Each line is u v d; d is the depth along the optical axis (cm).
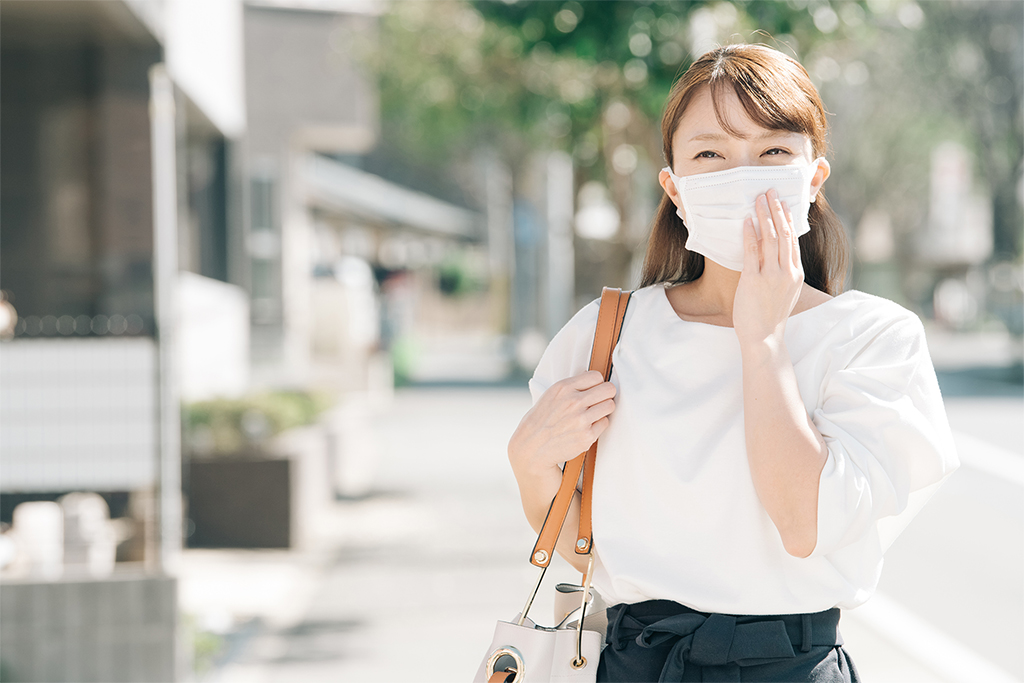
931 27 2594
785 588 167
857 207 3897
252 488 763
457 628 557
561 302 2555
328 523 852
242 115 1147
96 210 702
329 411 998
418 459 1197
